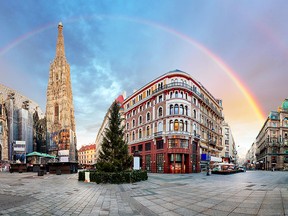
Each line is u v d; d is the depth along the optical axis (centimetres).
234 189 1470
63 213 859
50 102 11738
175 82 4244
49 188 1586
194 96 4616
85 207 966
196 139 4494
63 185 1781
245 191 1352
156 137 4316
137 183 1941
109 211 894
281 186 1606
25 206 963
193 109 4519
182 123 4156
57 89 11831
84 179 2092
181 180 2280
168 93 4284
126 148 2273
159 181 2153
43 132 10794
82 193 1355
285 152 8000
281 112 8306
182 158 4056
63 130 10281
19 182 2027
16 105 8181
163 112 4306
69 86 12694
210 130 5475
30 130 8294
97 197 1213
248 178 2608
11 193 1334
